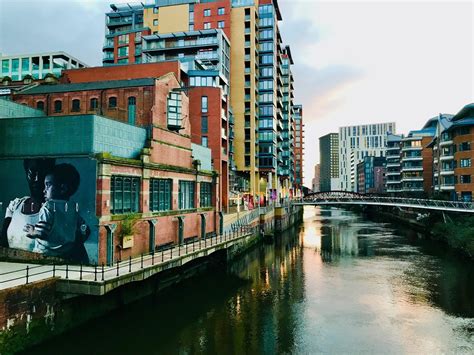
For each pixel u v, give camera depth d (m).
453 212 53.34
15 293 15.13
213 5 73.81
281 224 68.00
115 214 22.45
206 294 27.12
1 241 22.53
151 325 20.84
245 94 72.50
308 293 27.53
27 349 15.62
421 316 22.73
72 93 34.25
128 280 19.00
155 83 29.47
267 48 78.12
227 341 18.97
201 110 52.56
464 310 23.69
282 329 20.66
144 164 25.23
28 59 88.56
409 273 33.34
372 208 116.06
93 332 19.28
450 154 63.16
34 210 22.16
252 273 34.34
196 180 33.75
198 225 34.06
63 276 18.30
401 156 98.06
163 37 67.69
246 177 72.12
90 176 21.36
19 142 22.75
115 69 46.06
